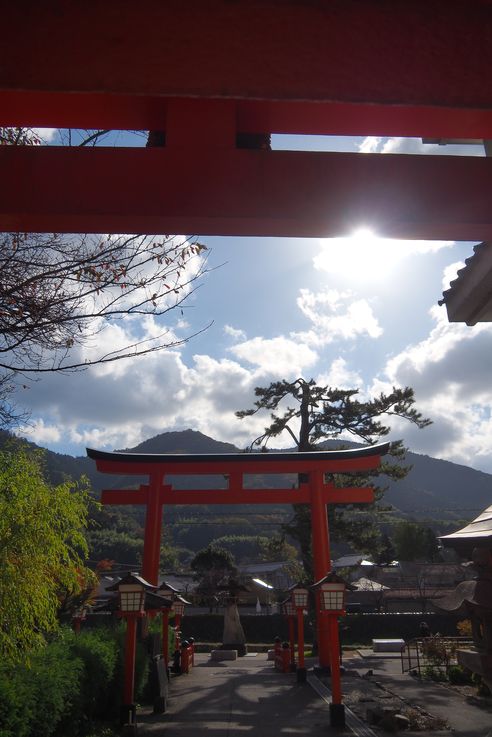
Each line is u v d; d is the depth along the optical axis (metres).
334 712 8.64
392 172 2.69
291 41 1.67
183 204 2.58
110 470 15.60
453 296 4.96
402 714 8.77
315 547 14.91
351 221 2.62
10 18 1.64
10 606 5.58
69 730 6.52
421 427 22.28
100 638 9.18
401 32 1.72
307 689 12.29
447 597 6.57
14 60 1.62
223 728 8.57
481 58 1.73
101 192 2.57
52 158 2.61
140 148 2.66
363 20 1.71
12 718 4.86
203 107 2.74
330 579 9.12
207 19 1.66
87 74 1.62
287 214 2.60
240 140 3.13
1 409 4.17
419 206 2.65
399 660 18.03
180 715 9.63
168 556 52.78
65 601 11.73
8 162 2.59
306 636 25.97
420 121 2.96
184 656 15.79
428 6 1.74
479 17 1.75
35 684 5.44
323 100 1.66
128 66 1.63
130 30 1.65
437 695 11.06
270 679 14.07
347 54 1.69
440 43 1.72
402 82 1.69
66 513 6.68
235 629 21.97
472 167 2.73
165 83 1.63
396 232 2.67
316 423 23.02
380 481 120.44
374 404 22.38
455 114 2.89
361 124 3.02
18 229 2.67
